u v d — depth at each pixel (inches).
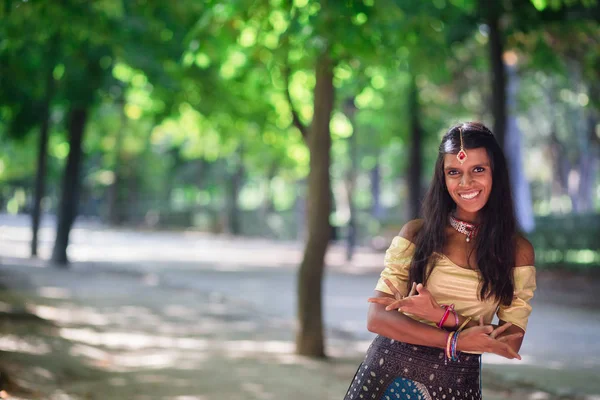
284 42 361.4
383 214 1913.1
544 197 1979.6
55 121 1035.3
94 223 2488.9
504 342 113.0
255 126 797.2
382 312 117.0
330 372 330.6
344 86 930.7
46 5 422.6
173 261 1055.0
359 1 308.0
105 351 341.7
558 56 691.4
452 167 118.0
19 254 1007.6
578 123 1362.0
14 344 311.1
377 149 1640.0
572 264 866.1
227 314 534.9
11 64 663.1
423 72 595.5
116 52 683.4
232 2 339.3
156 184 2343.8
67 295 571.8
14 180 2522.1
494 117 694.5
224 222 1971.0
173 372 305.3
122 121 1614.2
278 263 1093.1
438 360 117.2
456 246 119.9
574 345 438.6
